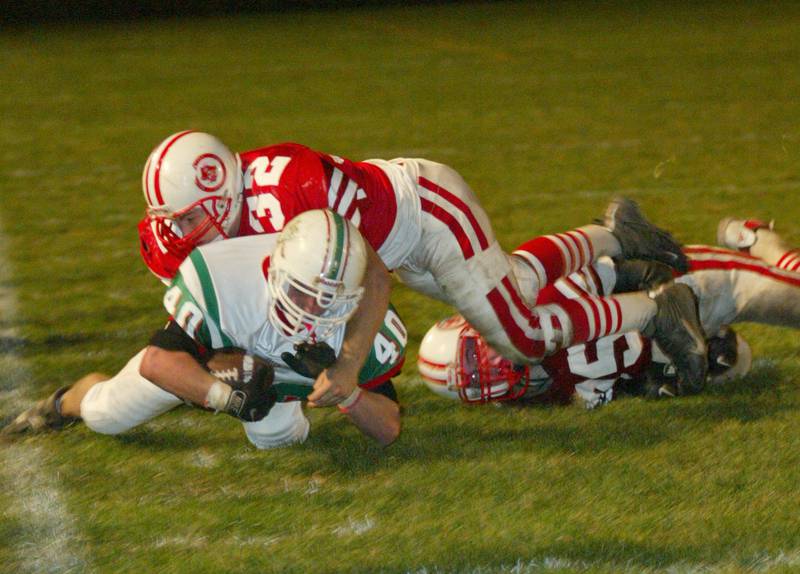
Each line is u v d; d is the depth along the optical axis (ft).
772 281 42.06
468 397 40.70
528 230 70.64
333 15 230.68
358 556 30.19
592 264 41.96
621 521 31.58
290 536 31.65
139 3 234.58
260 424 37.65
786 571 28.63
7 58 174.19
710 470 34.86
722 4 225.97
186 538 31.83
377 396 36.22
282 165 35.01
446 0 248.32
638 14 214.90
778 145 95.55
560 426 39.47
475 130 108.06
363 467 36.45
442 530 31.45
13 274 63.93
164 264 36.45
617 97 124.67
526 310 37.99
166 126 115.03
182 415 41.88
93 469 37.09
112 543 31.73
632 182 83.41
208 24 219.41
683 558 29.55
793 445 36.60
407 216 36.47
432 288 39.58
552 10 227.20
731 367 42.88
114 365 48.42
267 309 33.55
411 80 142.51
